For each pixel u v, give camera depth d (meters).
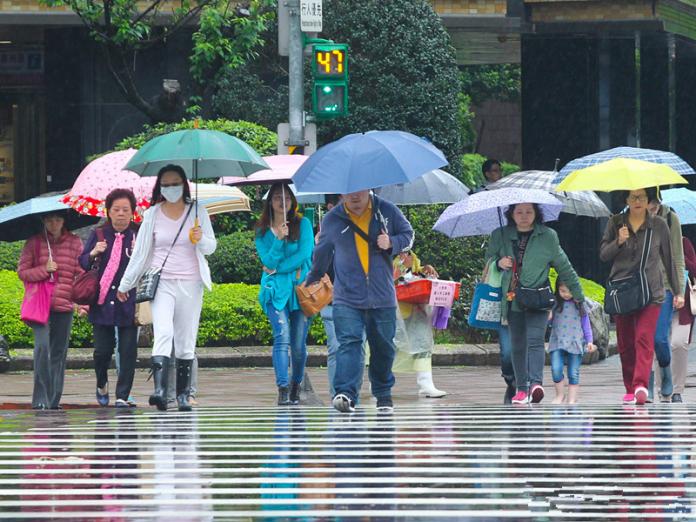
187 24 71.44
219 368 50.75
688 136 91.81
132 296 34.12
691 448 25.88
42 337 35.06
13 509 19.91
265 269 35.78
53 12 69.62
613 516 19.03
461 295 55.19
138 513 19.48
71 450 26.06
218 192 38.34
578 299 35.69
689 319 37.38
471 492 21.06
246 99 68.31
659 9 72.31
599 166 34.97
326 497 20.69
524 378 35.34
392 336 31.56
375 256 31.11
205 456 25.19
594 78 76.50
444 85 67.94
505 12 71.88
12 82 81.75
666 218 35.28
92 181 37.09
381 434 28.27
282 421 30.89
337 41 66.94
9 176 82.94
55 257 35.22
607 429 29.00
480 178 93.94
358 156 30.31
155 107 67.81
